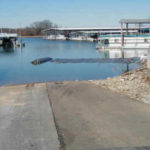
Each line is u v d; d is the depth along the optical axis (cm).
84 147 519
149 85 1146
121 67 2805
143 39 5966
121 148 509
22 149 517
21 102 960
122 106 819
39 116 750
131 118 692
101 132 598
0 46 8750
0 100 1012
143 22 6228
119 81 1298
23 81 2041
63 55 4869
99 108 810
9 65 3325
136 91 1045
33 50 6638
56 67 2989
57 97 1014
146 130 601
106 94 1018
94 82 1352
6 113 797
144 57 3125
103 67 2880
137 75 1398
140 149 503
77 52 5647
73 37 16375
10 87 1364
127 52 5181
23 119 724
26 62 3675
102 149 506
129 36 6044
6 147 528
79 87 1209
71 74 2419
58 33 18212
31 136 587
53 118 723
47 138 572
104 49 6206
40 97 1037
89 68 2836
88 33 14912
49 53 5466
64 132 607
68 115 748
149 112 742
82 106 846
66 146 527
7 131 624
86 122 675
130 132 591
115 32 11112
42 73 2514
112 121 674
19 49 7250
